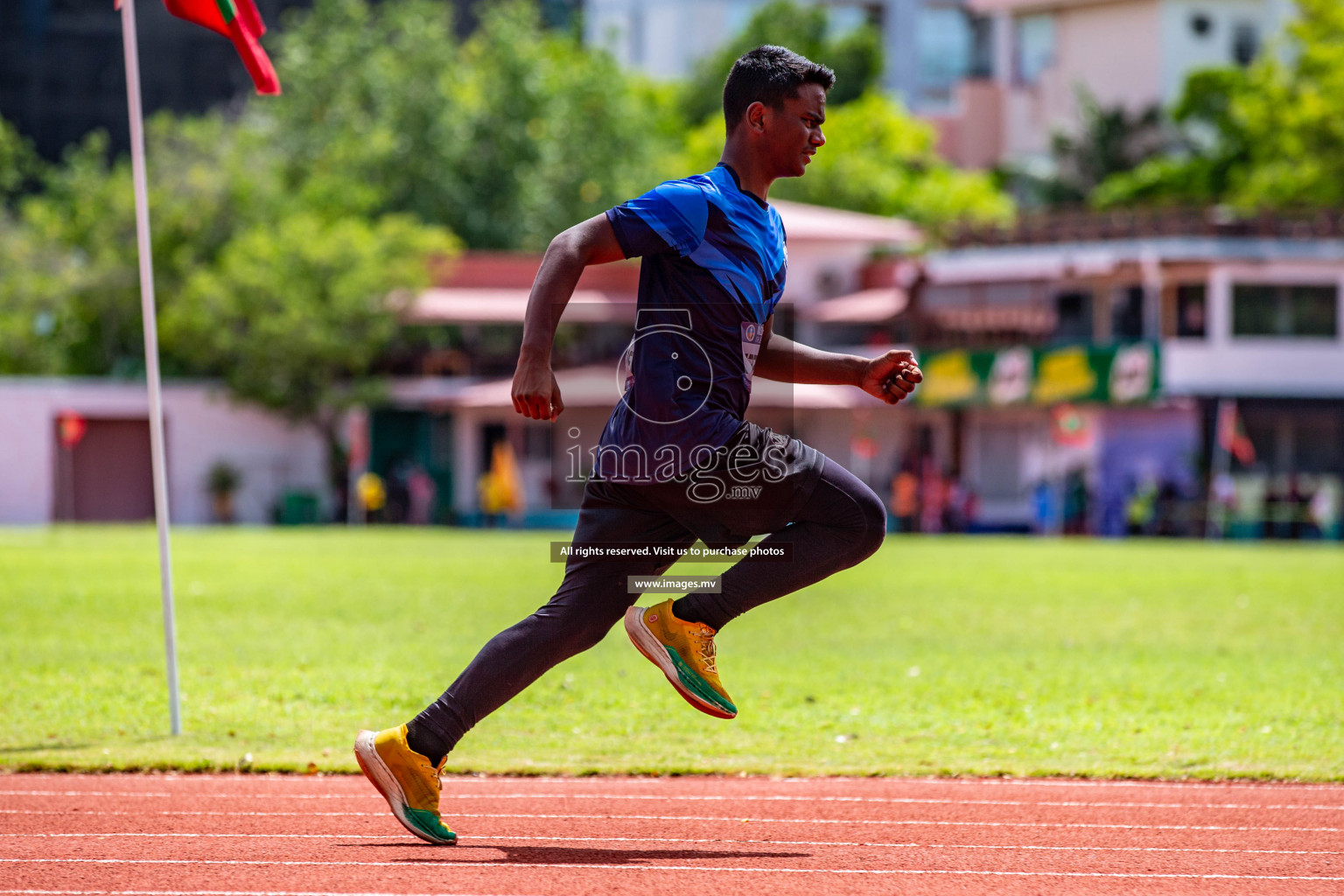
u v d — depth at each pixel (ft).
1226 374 426.10
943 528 417.08
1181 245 432.66
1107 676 110.93
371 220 536.01
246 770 74.38
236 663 114.32
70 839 56.90
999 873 51.85
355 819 61.62
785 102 52.16
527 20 572.51
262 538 314.76
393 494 446.19
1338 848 56.75
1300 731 86.28
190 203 495.00
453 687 53.67
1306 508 391.86
